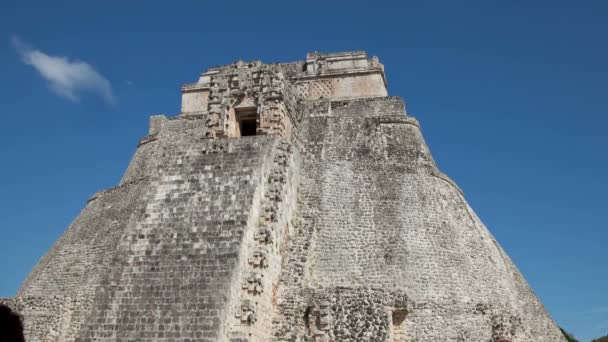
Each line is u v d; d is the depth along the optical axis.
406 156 26.61
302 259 21.05
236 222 17.95
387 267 21.88
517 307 23.75
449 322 20.81
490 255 25.16
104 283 17.06
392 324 19.22
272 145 20.86
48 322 24.09
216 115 22.84
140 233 18.08
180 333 15.84
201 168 19.66
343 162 26.00
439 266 22.42
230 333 16.19
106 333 16.23
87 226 29.50
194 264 17.06
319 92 31.03
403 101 29.12
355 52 31.66
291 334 18.44
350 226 23.27
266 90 23.00
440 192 25.66
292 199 22.89
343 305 18.45
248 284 17.41
